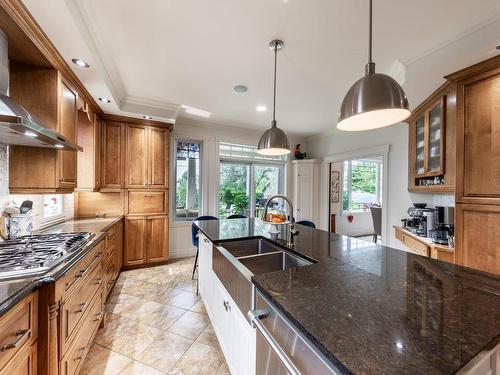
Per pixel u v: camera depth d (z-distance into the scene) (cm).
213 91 307
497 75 179
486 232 184
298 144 552
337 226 630
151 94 318
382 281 103
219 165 475
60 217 291
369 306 80
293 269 118
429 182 280
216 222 290
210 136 464
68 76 217
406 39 197
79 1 156
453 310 78
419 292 91
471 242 193
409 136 326
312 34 194
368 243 179
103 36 196
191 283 320
